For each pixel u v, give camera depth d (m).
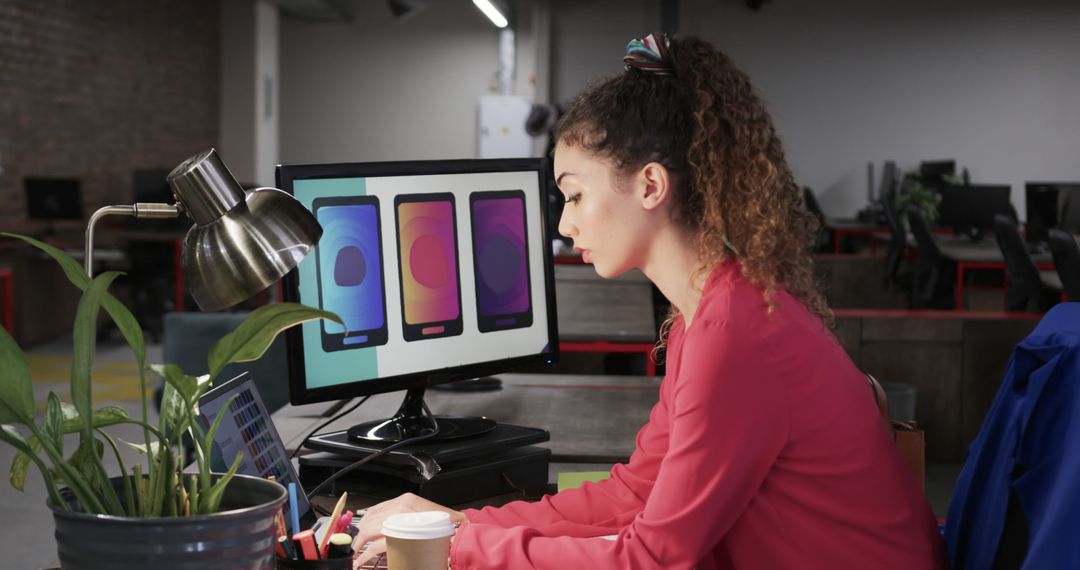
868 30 12.86
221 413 0.99
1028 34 12.62
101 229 9.27
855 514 1.17
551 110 7.60
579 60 13.75
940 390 4.93
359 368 1.61
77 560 0.90
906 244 8.87
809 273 1.22
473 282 1.76
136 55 10.65
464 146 14.35
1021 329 4.89
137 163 10.75
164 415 0.98
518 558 1.24
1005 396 1.32
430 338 1.70
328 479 1.51
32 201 8.05
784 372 1.13
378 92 14.37
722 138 1.19
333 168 1.59
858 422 1.17
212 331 3.35
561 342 3.32
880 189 12.51
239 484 1.00
